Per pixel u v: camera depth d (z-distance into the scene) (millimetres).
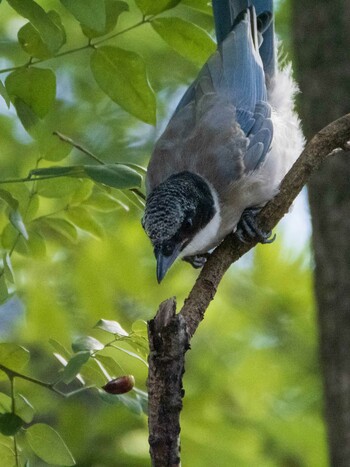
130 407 7598
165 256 9430
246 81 10906
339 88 11797
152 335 6262
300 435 12984
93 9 6988
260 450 12688
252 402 13445
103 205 8680
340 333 11242
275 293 14250
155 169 10477
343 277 11320
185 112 10891
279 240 14055
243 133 10484
